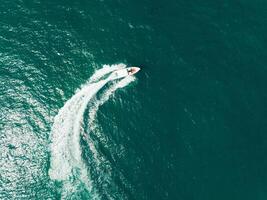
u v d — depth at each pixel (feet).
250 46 309.42
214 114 285.84
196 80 295.28
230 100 290.97
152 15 315.78
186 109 285.84
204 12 320.09
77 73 292.81
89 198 260.21
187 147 275.80
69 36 303.68
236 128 283.38
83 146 271.90
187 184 266.36
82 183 263.70
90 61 296.30
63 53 298.15
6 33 302.04
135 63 296.92
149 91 289.53
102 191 262.06
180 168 270.05
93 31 306.55
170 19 315.37
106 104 284.20
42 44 300.40
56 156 269.44
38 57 296.30
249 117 287.48
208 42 308.40
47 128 277.03
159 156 272.10
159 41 305.94
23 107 281.54
